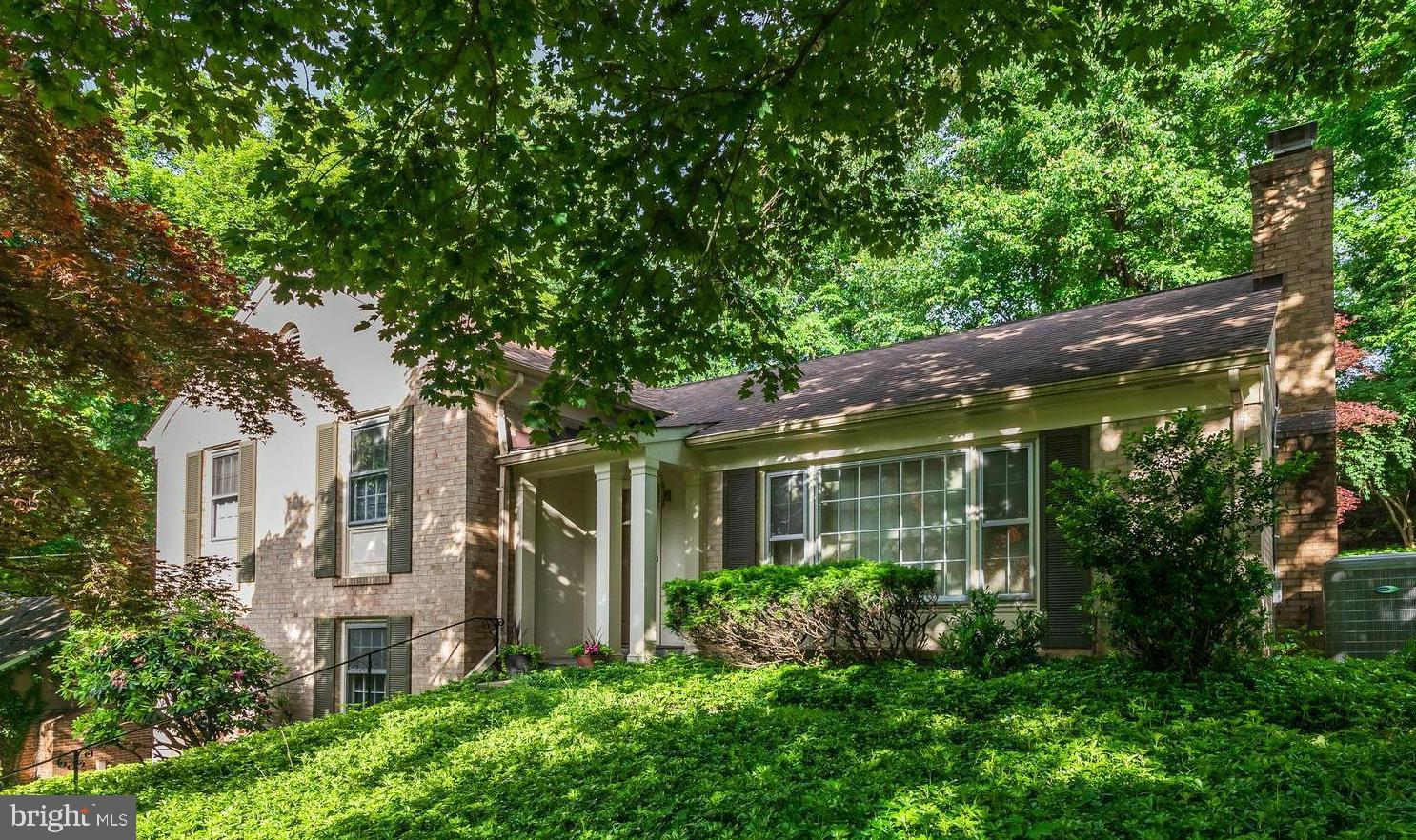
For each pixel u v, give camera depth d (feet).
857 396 38.68
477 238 21.68
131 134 64.75
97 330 25.34
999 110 27.45
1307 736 19.52
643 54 20.84
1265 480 23.11
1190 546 23.58
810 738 23.34
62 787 32.68
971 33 22.99
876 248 31.04
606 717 28.78
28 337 23.91
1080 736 20.83
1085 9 24.75
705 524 41.47
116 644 41.47
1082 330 39.17
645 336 24.72
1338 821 15.39
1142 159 61.41
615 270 22.74
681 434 40.52
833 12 19.69
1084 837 15.56
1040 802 17.13
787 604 32.45
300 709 48.19
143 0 17.24
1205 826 15.33
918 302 74.08
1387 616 30.91
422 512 44.24
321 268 21.76
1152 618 23.75
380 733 32.53
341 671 47.06
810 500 38.19
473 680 39.37
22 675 47.26
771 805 19.15
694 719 26.86
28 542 28.53
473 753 27.66
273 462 51.57
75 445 27.27
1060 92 25.59
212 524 55.01
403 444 45.39
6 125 24.88
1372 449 58.39
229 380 29.66
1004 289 72.54
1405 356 59.57
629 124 20.94
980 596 30.27
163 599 30.40
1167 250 65.16
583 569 47.93
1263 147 66.69
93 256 26.25
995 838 15.97
